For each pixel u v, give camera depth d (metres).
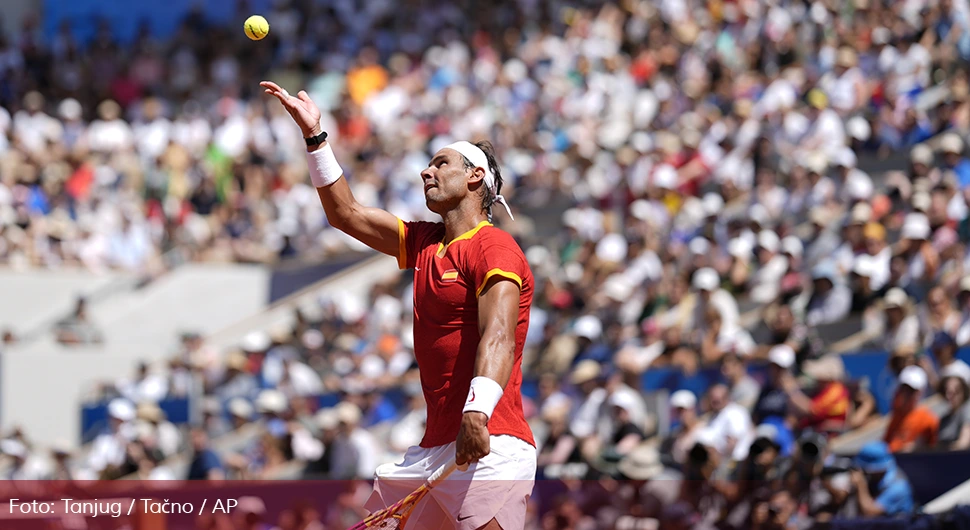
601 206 51.22
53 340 56.69
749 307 41.59
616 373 35.38
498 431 15.38
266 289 60.94
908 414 30.94
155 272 62.50
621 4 71.25
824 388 32.69
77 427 55.62
